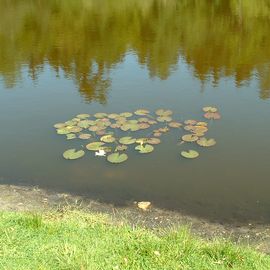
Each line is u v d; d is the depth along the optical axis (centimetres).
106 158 1451
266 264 805
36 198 1234
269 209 1167
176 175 1348
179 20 4303
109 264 757
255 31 3644
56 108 1962
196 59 2827
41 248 801
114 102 2002
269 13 4331
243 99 1988
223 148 1505
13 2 5388
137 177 1342
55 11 4834
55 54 3089
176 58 2862
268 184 1289
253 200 1212
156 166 1398
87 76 2486
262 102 1939
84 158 1460
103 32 3803
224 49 3095
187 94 2083
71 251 786
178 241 837
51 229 873
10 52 3195
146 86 2238
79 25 4106
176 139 1561
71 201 1217
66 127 1658
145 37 3625
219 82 2277
